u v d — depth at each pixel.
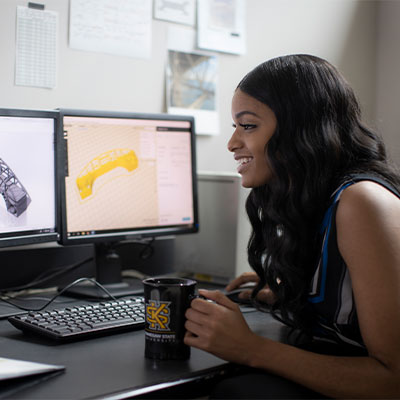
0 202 1.21
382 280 0.82
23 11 1.49
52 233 1.31
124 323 1.03
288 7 2.12
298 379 0.82
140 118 1.47
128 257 1.66
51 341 0.97
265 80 1.00
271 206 1.02
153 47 1.75
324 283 0.96
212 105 1.90
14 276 1.45
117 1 1.66
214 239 1.63
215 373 0.84
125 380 0.77
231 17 1.93
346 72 2.34
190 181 1.57
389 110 2.38
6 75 1.47
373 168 0.98
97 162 1.40
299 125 0.98
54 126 1.31
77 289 1.41
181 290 0.87
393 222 0.85
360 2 2.35
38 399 0.70
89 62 1.61
